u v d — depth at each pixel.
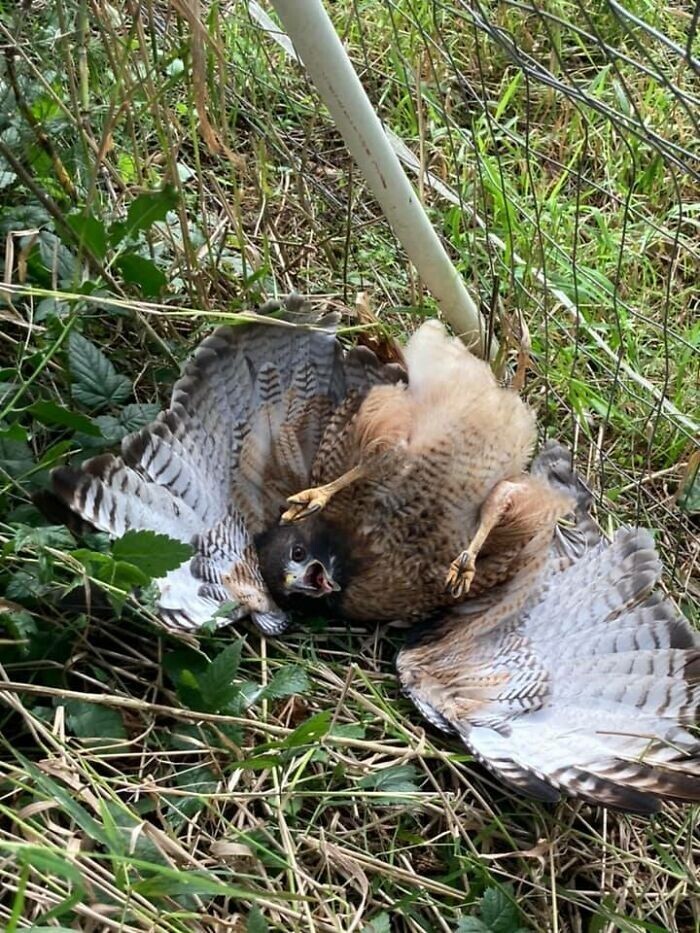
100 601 0.93
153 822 0.88
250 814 0.89
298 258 1.31
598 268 1.42
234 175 1.19
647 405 1.27
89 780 0.85
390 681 1.04
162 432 1.01
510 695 1.00
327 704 1.00
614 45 1.62
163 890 0.76
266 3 1.51
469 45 1.58
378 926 0.84
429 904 0.88
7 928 0.65
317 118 1.49
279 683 0.95
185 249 1.15
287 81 1.49
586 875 0.95
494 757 0.93
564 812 0.97
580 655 1.02
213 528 1.04
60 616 0.94
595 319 1.37
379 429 1.03
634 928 0.91
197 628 0.95
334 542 1.07
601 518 1.20
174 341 1.18
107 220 1.17
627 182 1.53
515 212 1.39
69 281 1.12
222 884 0.77
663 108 1.55
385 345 1.12
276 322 1.04
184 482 1.02
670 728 0.95
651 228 1.45
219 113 1.22
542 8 1.61
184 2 0.96
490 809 0.95
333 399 1.12
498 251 1.36
